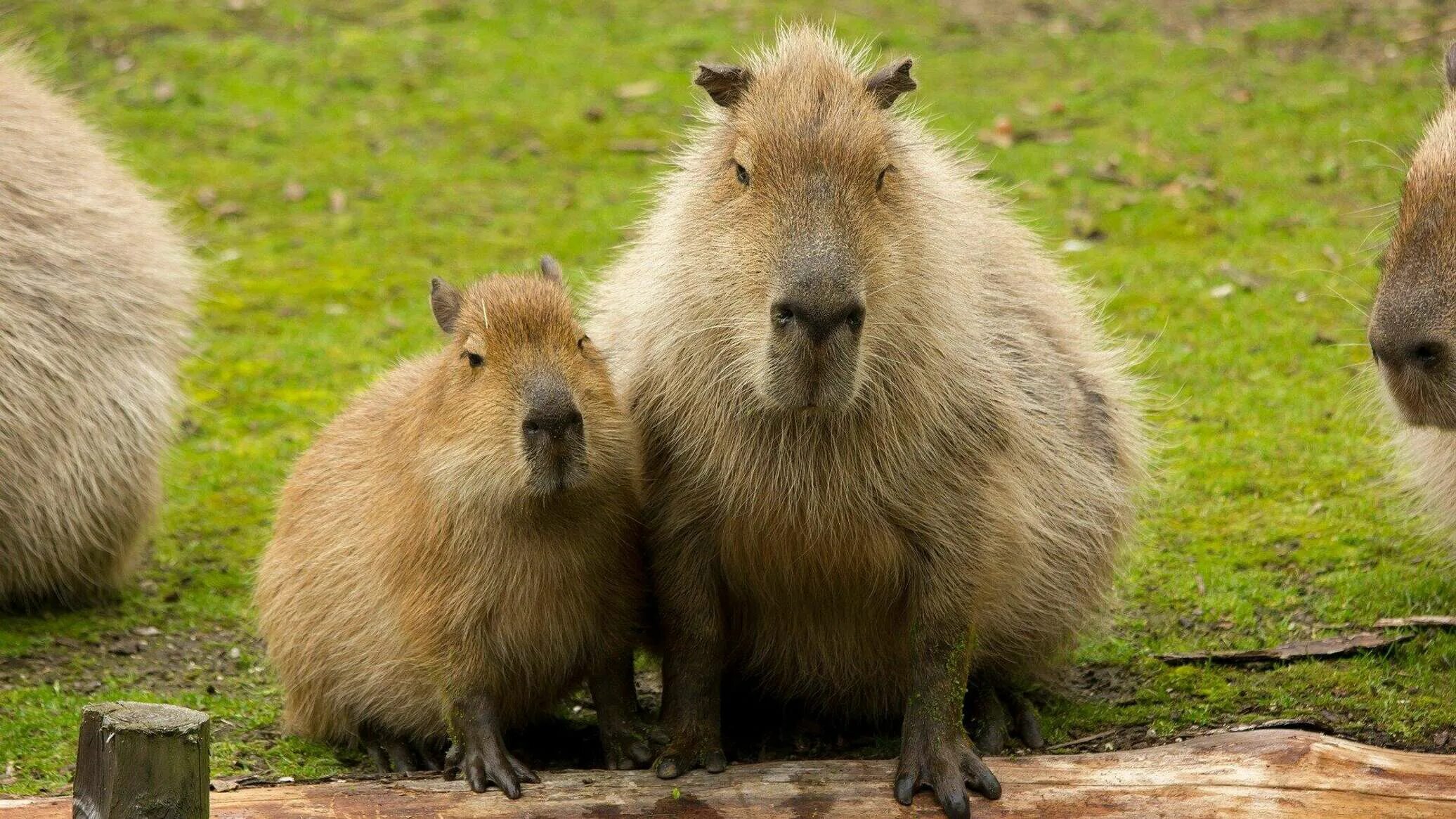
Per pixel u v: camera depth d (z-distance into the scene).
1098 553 8.66
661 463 7.55
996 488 7.43
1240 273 15.65
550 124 20.08
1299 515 11.16
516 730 8.22
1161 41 23.47
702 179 7.26
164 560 11.16
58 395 10.07
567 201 17.91
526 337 7.04
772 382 6.46
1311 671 8.89
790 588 7.62
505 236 16.97
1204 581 10.27
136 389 10.52
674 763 7.21
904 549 7.40
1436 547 10.36
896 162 7.05
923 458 7.21
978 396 7.37
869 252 6.57
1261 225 16.91
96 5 23.31
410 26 23.47
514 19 23.91
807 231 6.46
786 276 6.37
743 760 8.26
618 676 7.63
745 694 8.52
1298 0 25.27
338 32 23.06
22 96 10.76
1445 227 7.62
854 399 7.03
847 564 7.45
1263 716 8.38
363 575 7.84
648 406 7.58
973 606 7.39
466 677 7.34
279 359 14.33
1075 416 8.59
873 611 7.66
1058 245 16.41
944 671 7.33
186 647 9.88
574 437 6.86
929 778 7.03
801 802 7.01
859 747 8.38
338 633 8.02
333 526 8.11
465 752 7.28
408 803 6.86
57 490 10.05
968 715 8.41
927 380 7.14
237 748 8.34
